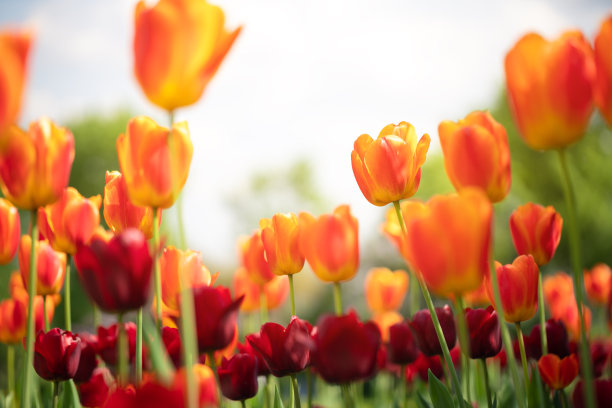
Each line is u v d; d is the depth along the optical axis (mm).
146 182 766
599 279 1914
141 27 721
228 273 12234
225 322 831
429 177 12141
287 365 890
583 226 9945
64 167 773
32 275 769
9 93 671
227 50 736
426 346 1011
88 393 974
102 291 724
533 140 721
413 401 1357
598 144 10906
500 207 10484
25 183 757
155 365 726
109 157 12500
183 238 722
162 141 767
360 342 810
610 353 1067
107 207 911
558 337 1019
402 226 877
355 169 908
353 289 11617
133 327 994
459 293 734
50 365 891
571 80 707
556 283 1354
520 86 720
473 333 924
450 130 790
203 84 732
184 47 719
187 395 685
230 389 899
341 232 917
